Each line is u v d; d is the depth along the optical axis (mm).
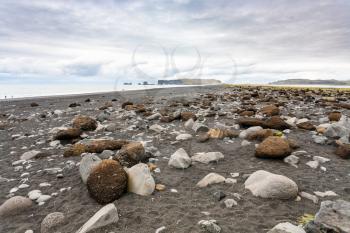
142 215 3967
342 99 22203
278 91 33938
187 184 5094
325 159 6141
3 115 15133
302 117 12094
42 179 5621
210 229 3506
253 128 8641
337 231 3148
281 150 6230
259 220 3771
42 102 22578
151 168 5812
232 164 6137
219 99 21391
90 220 3746
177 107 16297
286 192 4324
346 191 4645
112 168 4652
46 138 9414
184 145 7812
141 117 13047
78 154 7223
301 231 3111
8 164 6770
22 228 3885
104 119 12695
